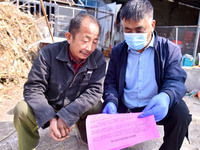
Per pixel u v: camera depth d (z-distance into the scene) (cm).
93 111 127
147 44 123
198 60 341
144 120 101
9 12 394
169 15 1126
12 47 332
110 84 139
